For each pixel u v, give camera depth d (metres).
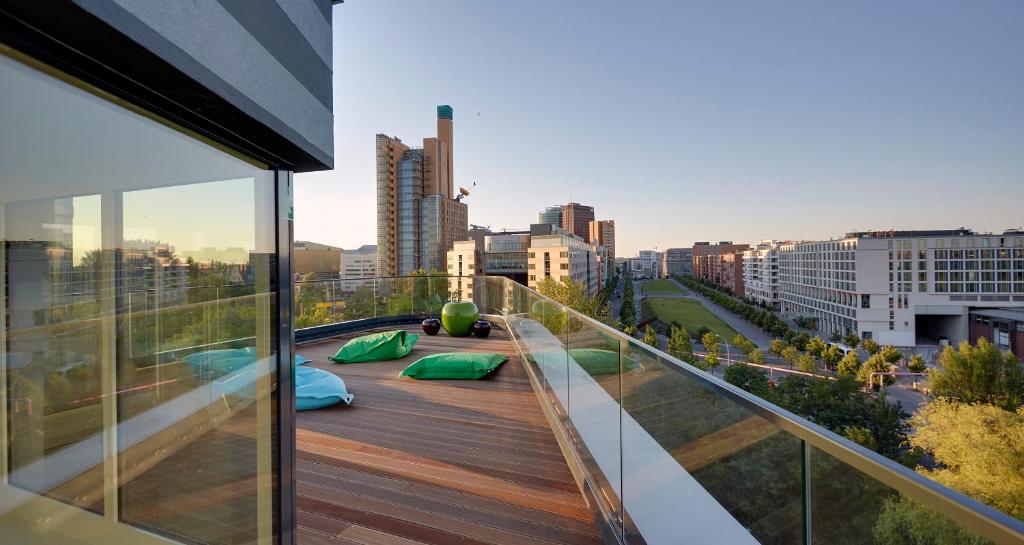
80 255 1.02
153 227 1.23
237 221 1.59
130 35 0.83
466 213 110.62
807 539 0.92
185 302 1.36
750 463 1.14
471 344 7.59
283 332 1.85
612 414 2.26
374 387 5.09
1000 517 0.53
